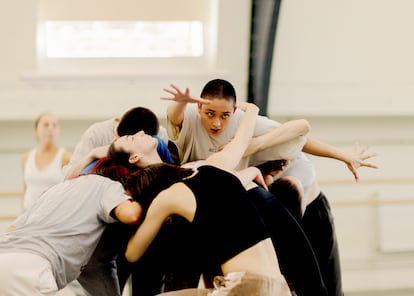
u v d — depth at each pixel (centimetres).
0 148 777
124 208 322
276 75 790
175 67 786
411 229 816
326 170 814
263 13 734
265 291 309
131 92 772
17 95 755
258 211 348
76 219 325
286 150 368
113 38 779
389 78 811
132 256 330
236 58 766
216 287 311
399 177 836
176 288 324
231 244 316
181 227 321
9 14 718
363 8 767
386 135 834
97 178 336
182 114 354
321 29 773
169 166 334
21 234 321
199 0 771
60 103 763
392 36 790
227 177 329
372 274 796
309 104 802
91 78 764
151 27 785
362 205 813
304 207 382
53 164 625
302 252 350
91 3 754
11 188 779
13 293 305
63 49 771
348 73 802
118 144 346
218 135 357
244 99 778
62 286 327
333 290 389
